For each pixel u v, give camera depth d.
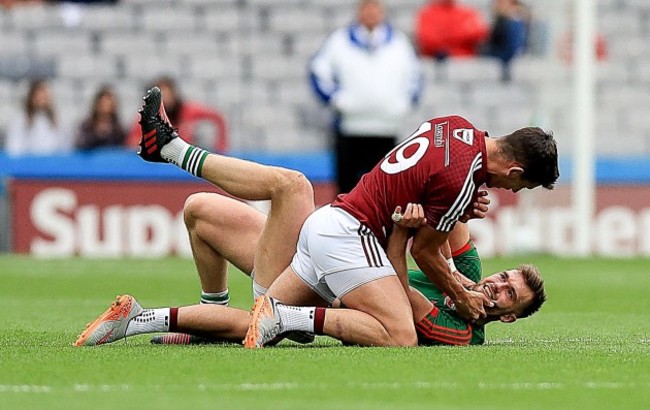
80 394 17.81
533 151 23.19
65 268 54.09
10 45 78.00
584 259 61.22
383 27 55.62
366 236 23.62
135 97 77.19
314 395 17.88
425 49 77.81
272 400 17.38
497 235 64.25
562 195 65.25
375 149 55.91
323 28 80.94
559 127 66.19
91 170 62.56
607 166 66.44
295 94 78.62
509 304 24.80
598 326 31.70
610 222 66.38
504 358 22.11
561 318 34.28
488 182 23.67
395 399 17.64
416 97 56.53
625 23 84.25
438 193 23.09
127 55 78.69
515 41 77.94
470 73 78.19
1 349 23.22
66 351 22.69
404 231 23.69
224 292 26.06
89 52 78.50
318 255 23.80
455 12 77.56
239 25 80.44
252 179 24.50
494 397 17.94
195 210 25.30
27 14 79.19
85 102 76.88
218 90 78.31
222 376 19.56
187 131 63.28
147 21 79.88
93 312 35.09
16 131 66.50
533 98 78.06
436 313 24.44
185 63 78.88
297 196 24.50
